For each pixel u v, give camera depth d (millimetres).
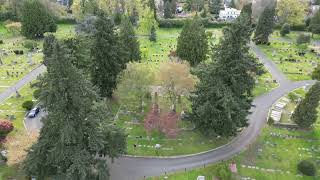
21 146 54062
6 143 57906
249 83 57312
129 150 61125
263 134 66375
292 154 61219
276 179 55500
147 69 71500
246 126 63000
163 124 63406
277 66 96312
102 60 67750
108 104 74438
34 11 113312
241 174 56250
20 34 121688
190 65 83438
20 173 54719
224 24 131375
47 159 45375
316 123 70000
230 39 52344
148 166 57781
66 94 41781
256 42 113188
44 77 42562
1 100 77312
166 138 64438
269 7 108938
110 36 67438
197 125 60750
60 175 45938
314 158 60281
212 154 60750
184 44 83688
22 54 103125
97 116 45719
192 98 60594
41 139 46812
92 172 48656
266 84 85688
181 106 73438
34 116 70750
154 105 73250
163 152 60875
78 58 70562
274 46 111938
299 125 67062
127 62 76250
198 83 60219
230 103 54531
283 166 58281
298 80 88188
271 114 72125
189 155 60344
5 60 98562
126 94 70375
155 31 117438
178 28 131875
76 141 44969
